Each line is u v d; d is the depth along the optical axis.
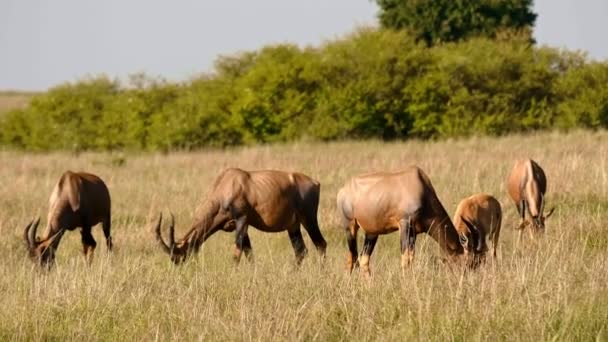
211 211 53.84
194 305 37.69
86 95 164.62
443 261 44.81
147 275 44.44
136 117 150.00
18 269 49.28
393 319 35.69
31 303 38.75
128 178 94.69
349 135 145.25
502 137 132.12
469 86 150.62
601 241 49.75
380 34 157.62
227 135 144.25
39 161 119.56
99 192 57.97
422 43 159.25
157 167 104.88
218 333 34.69
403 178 48.19
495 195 69.44
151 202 76.50
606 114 145.25
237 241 53.44
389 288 39.09
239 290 40.53
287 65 150.62
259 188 53.97
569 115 144.62
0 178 96.25
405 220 47.75
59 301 38.56
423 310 35.50
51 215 55.66
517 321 33.94
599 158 83.12
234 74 174.88
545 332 32.72
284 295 39.22
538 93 151.00
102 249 57.09
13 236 62.72
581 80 150.38
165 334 35.28
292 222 55.06
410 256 47.19
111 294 39.66
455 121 142.62
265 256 53.16
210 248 58.94
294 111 145.00
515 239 55.53
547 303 35.22
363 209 49.09
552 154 93.88
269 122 144.38
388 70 150.62
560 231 50.78
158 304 38.47
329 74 152.38
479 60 149.50
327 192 76.88
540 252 44.75
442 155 98.06
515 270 40.44
